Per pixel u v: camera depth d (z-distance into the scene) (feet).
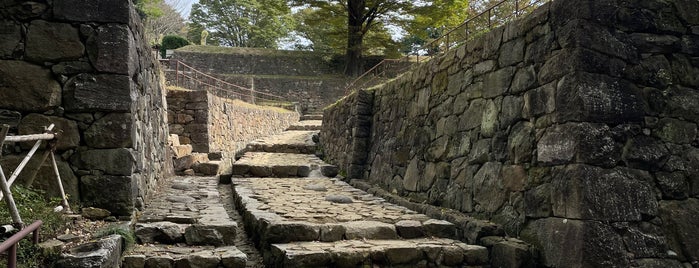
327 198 22.77
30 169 14.43
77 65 14.98
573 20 13.64
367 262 14.12
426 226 16.76
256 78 83.15
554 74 14.08
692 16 14.56
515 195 15.42
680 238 13.16
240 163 33.65
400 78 26.78
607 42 13.58
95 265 10.50
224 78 82.74
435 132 21.44
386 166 26.63
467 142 18.70
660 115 13.83
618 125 13.33
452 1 68.13
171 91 36.47
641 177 13.26
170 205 18.88
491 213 16.49
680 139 13.89
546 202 13.93
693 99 14.23
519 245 13.99
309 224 15.83
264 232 16.01
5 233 10.52
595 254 12.32
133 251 13.35
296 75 89.20
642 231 12.92
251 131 49.98
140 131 17.49
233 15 118.01
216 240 14.73
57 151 14.76
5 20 14.70
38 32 14.84
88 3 15.08
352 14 76.74
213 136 38.06
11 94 14.56
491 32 17.72
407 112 25.02
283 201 22.03
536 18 15.20
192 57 89.71
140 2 93.04
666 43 14.19
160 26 115.75
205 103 36.52
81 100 14.87
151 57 21.77
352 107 32.71
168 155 29.37
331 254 13.84
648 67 13.94
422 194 21.72
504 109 16.53
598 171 12.84
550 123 14.16
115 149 15.07
